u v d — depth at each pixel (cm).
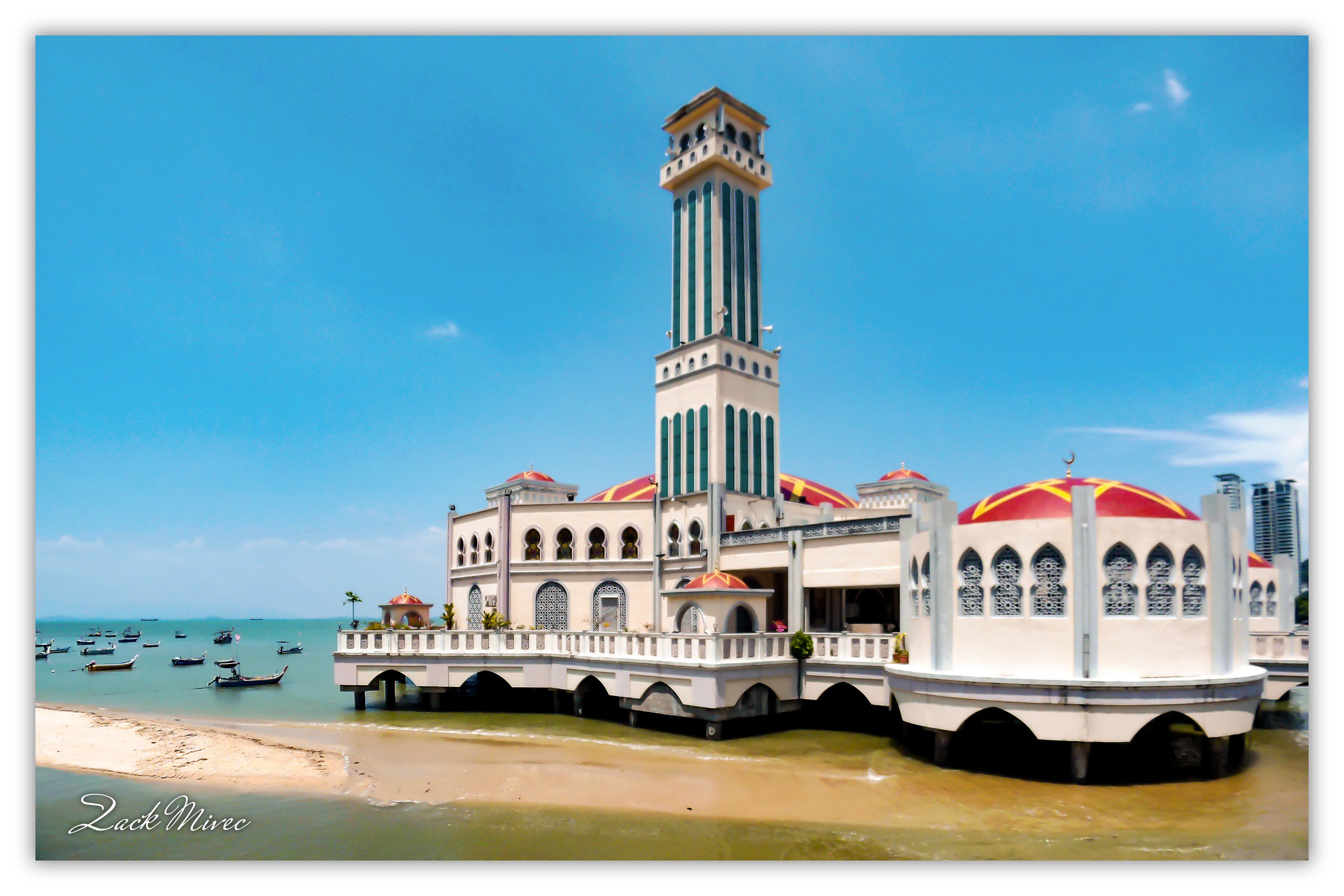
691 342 5322
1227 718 2344
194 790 2536
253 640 17062
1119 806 2148
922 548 2761
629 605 4988
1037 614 2420
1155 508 2495
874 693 3109
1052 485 2700
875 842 1912
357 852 1933
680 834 2008
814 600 4269
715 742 3012
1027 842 1883
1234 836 1914
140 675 7581
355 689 4150
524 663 3894
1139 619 2350
